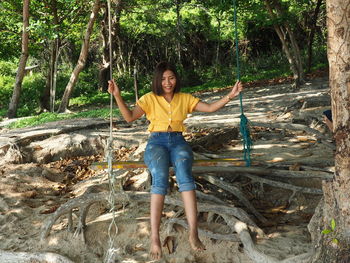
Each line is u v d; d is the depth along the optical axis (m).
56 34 14.34
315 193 5.25
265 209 5.37
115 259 4.68
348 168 3.48
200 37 27.25
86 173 7.39
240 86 4.26
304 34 25.59
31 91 23.23
